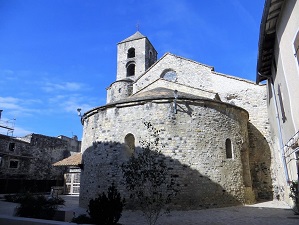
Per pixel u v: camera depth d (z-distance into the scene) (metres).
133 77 28.47
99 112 14.52
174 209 11.36
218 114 13.66
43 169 32.94
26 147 31.45
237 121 14.64
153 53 32.12
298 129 7.79
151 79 23.38
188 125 12.77
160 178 8.04
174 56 22.97
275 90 11.15
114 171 12.77
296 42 6.79
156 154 9.72
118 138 13.29
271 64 10.87
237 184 13.27
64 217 8.55
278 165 15.80
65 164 24.61
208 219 9.34
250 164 17.89
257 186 17.38
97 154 13.78
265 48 9.71
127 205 11.80
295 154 9.34
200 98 13.22
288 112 8.82
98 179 13.26
